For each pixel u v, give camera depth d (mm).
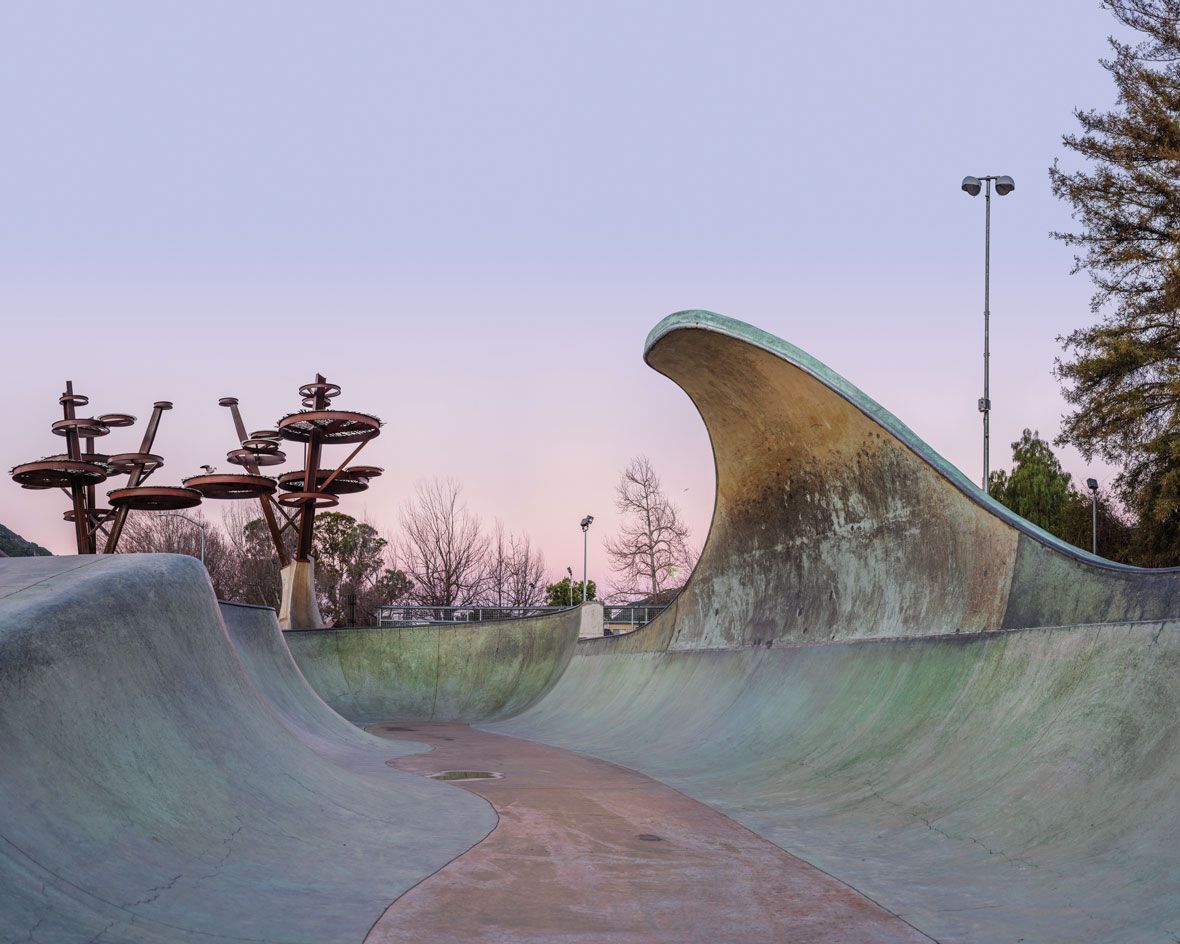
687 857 9141
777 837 10039
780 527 18625
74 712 7289
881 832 9812
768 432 17719
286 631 35000
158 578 9750
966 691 11695
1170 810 7215
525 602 71125
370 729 27984
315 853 8539
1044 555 11969
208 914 6414
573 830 10430
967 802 9539
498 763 17109
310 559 46625
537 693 33219
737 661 19672
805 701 15906
